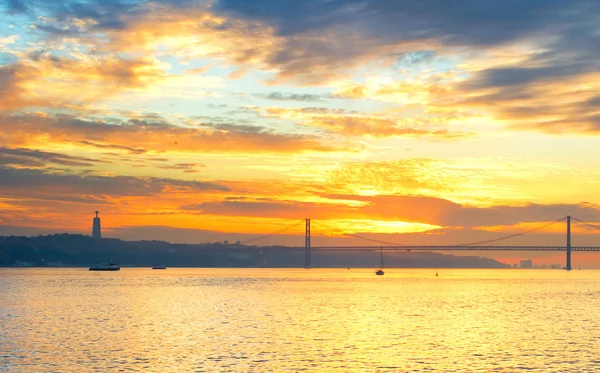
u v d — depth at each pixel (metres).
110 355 59.06
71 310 103.56
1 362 55.75
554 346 66.25
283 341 68.00
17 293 148.75
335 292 159.75
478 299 138.12
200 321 86.94
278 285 199.88
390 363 56.31
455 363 56.62
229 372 52.22
